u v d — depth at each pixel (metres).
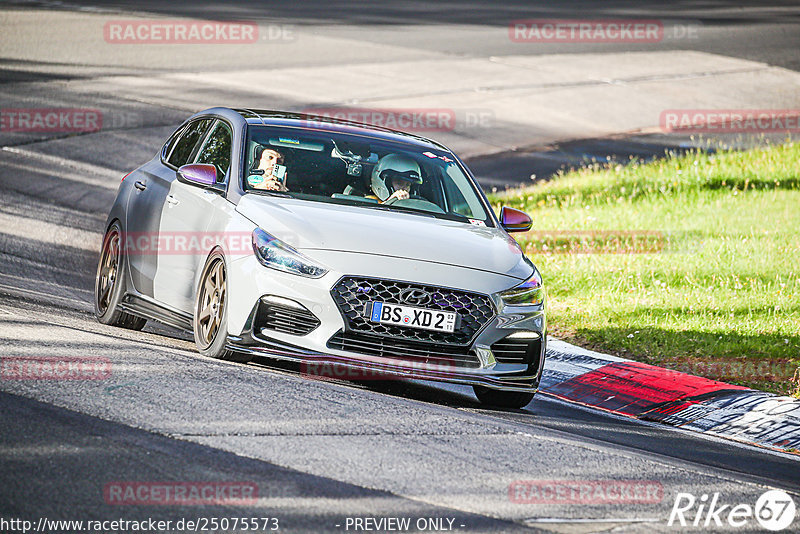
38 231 48.81
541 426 25.89
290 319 25.73
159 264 30.12
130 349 26.33
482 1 158.88
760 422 29.75
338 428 21.53
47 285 38.44
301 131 31.17
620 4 164.38
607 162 78.00
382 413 23.34
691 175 67.56
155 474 17.61
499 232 30.33
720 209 59.84
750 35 141.25
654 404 31.44
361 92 94.00
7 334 26.19
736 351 36.50
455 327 26.23
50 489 16.45
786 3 176.75
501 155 78.44
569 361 35.19
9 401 20.50
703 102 102.62
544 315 28.09
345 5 145.62
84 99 80.81
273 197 28.27
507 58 115.50
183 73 93.94
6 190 56.16
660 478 21.48
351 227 27.11
